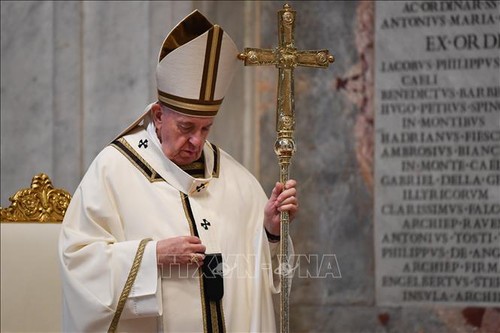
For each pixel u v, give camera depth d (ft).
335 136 47.42
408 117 47.21
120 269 29.37
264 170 47.34
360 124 47.34
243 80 47.44
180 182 31.04
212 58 29.55
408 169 47.19
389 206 47.24
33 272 35.70
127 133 32.14
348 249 47.32
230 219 31.42
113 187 30.81
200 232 30.55
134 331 30.01
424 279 46.93
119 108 44.75
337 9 47.39
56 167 45.11
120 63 44.73
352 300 47.14
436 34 47.14
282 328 29.78
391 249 47.19
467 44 46.98
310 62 30.14
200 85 29.60
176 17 44.42
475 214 46.85
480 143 46.91
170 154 30.81
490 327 46.55
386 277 47.11
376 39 47.39
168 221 30.53
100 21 44.93
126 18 44.73
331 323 47.11
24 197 36.55
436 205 47.03
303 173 47.50
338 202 47.32
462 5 46.98
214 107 30.25
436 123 47.11
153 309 29.14
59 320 35.55
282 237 29.91
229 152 46.91
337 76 47.42
